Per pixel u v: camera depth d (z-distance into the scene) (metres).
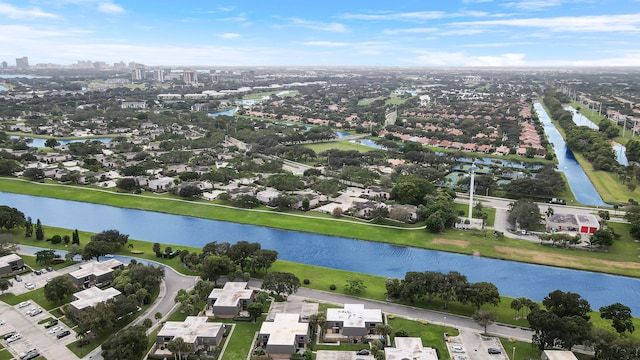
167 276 187.25
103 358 129.62
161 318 153.50
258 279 185.38
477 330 148.62
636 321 157.38
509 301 170.25
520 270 199.12
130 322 151.38
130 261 199.12
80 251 196.50
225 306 155.00
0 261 188.00
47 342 139.75
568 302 145.62
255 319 152.88
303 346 138.62
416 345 133.88
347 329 143.50
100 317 139.50
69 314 149.12
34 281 180.12
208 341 137.38
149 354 134.00
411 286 162.12
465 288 157.50
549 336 133.12
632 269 197.75
